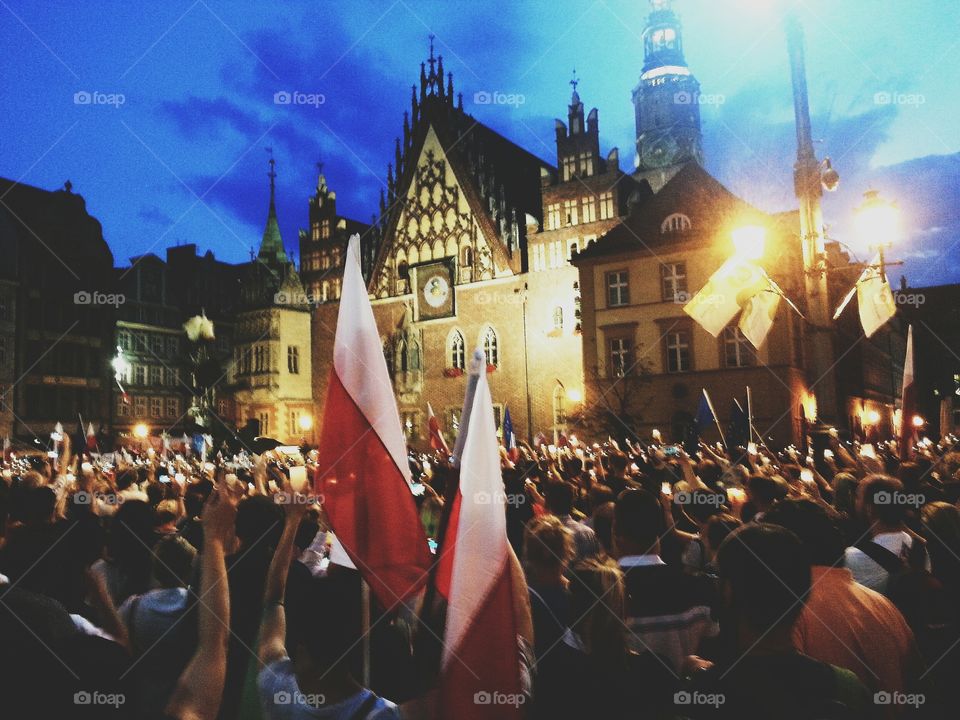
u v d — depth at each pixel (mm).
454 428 59906
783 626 3189
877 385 71188
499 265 59438
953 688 4379
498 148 69375
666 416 43156
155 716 4586
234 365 73312
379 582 4320
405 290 64125
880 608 4199
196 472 15117
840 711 3004
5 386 58938
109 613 4316
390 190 65875
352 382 4594
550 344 56312
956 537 5461
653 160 86750
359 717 3305
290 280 72062
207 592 3699
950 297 73312
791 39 19703
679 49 88562
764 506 6965
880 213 15328
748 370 41156
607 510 6715
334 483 4473
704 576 5199
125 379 68188
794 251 41000
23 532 4781
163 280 73000
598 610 3941
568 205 56750
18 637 3740
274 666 3562
